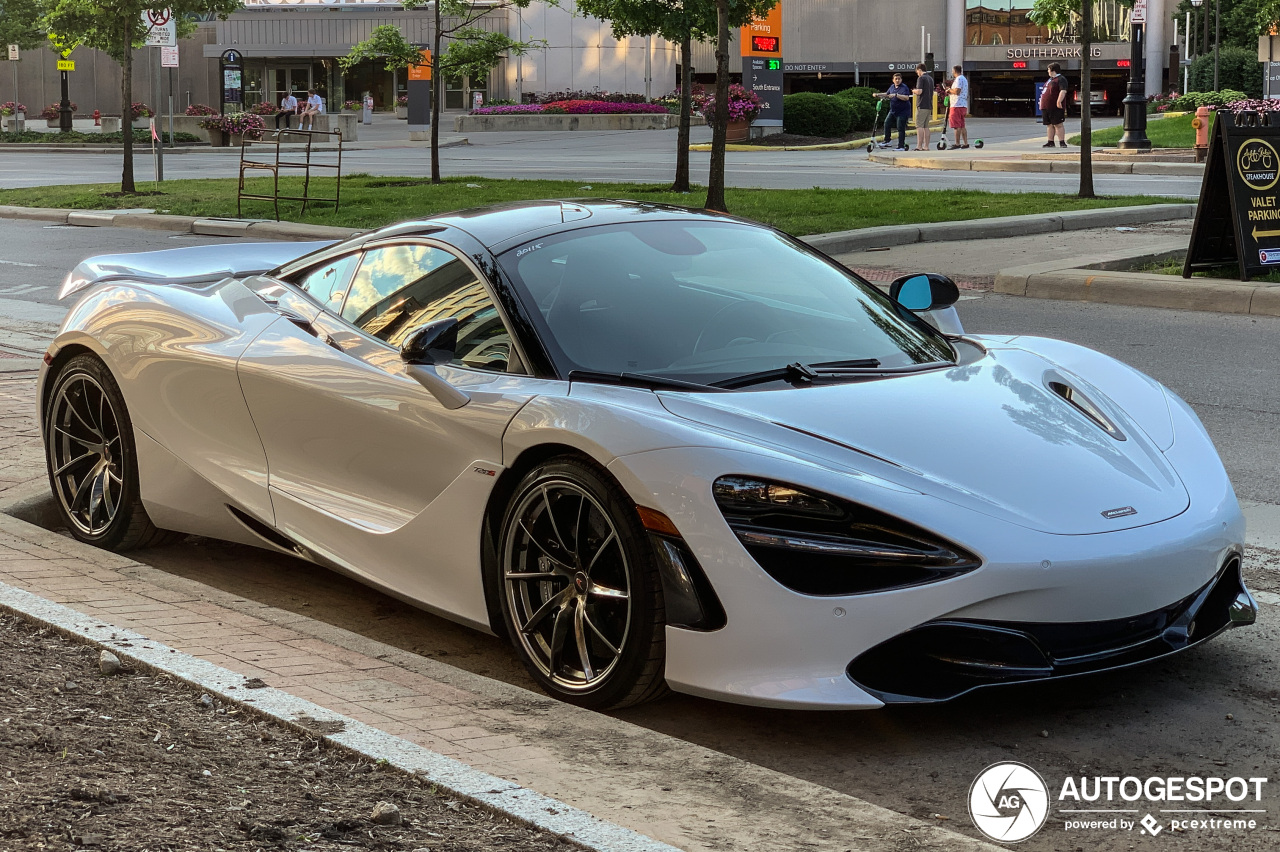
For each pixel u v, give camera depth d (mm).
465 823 2611
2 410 6871
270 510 4430
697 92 45250
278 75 59438
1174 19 55000
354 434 4117
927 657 3174
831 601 3139
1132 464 3629
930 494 3248
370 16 57500
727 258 4375
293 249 5711
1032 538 3199
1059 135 28828
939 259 12859
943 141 30672
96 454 5051
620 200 4727
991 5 54750
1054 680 3561
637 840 2516
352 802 2686
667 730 3467
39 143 41062
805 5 56656
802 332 4043
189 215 18172
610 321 3902
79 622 3729
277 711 3113
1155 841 2848
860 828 2656
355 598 4637
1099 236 14328
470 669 3977
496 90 56125
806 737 3416
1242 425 6766
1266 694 3621
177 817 2561
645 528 3301
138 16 21000
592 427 3430
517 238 4195
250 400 4449
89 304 5070
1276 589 4449
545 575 3588
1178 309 10445
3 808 2541
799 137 36406
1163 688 3668
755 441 3350
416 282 4266
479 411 3729
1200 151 24328
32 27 58219
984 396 3811
